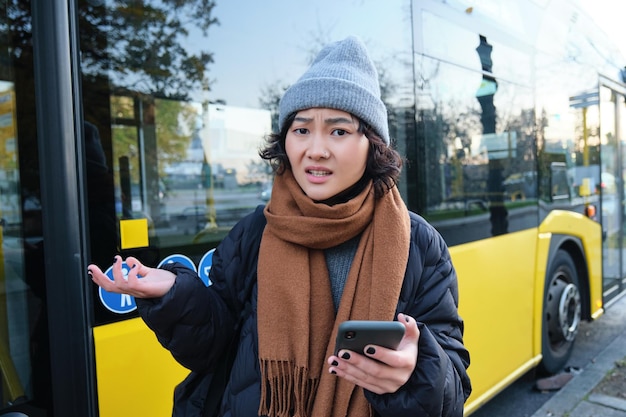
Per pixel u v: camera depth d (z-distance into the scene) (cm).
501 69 331
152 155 177
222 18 199
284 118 117
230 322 124
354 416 106
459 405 102
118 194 167
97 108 162
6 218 151
